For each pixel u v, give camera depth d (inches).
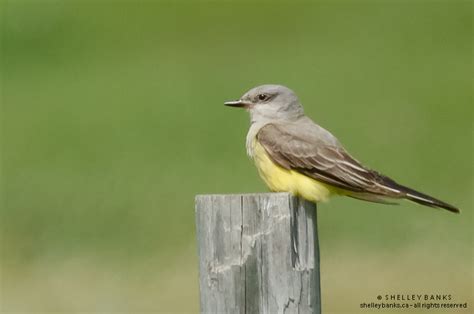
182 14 1061.8
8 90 871.1
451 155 664.4
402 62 880.3
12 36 1010.1
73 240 590.9
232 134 724.7
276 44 964.0
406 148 677.9
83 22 1042.7
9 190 646.5
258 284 265.6
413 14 1000.2
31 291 537.6
